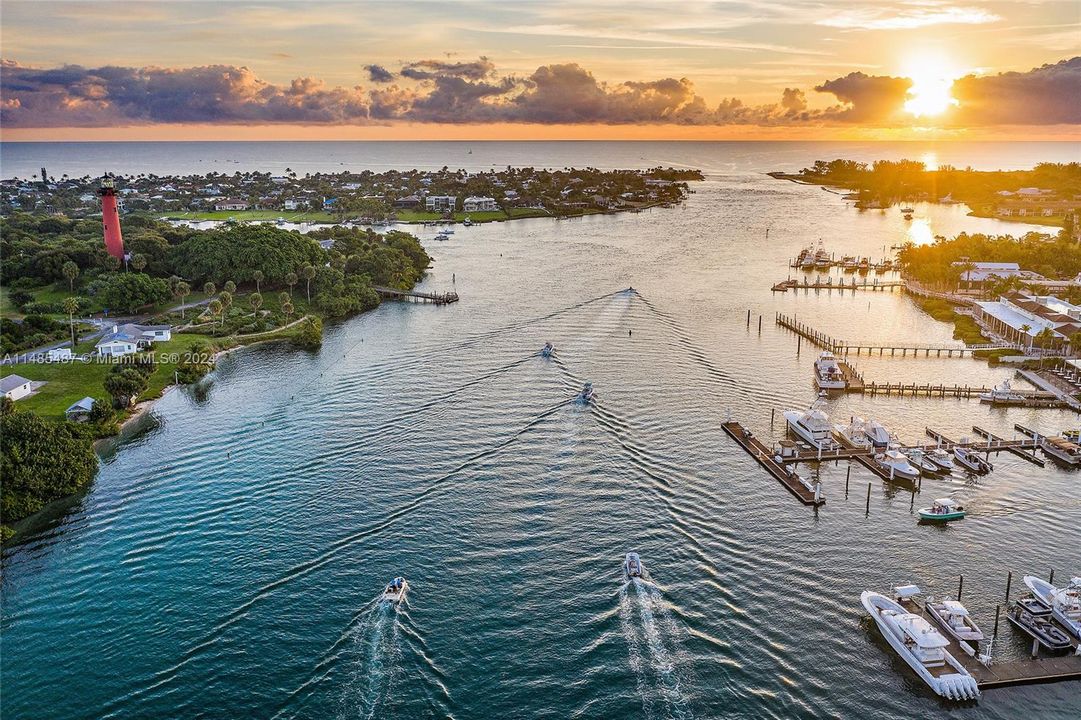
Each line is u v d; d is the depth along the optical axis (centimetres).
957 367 17750
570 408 14712
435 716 7250
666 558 9806
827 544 10250
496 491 11469
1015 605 8894
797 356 18362
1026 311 19850
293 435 13612
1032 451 13138
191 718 7244
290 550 9969
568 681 7700
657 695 7512
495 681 7688
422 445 13062
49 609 8881
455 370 17112
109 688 7644
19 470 11162
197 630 8456
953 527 10750
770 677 7825
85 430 13662
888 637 8331
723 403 15212
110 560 9856
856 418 13988
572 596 9012
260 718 7231
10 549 10162
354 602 8888
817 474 12325
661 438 13438
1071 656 8225
